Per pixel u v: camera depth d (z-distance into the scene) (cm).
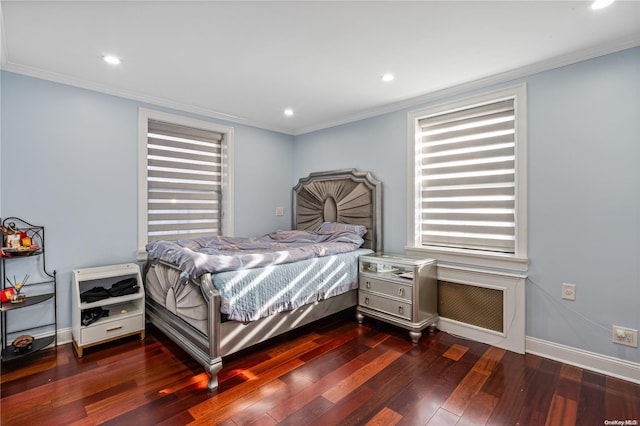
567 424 172
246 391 204
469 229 297
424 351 261
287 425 172
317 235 374
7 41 210
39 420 174
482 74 265
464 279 288
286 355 254
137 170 313
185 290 233
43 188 262
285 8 176
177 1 169
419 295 279
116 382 212
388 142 349
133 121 310
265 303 236
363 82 282
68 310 274
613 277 218
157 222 336
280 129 439
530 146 252
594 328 226
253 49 223
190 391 203
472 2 172
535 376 220
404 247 335
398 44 217
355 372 228
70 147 274
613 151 217
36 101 258
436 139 319
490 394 200
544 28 196
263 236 412
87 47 219
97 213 289
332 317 345
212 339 206
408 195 330
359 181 368
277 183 439
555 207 241
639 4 172
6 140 245
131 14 181
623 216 214
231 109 357
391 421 175
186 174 359
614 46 213
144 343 274
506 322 263
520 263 257
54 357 246
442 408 187
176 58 236
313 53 229
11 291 236
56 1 168
